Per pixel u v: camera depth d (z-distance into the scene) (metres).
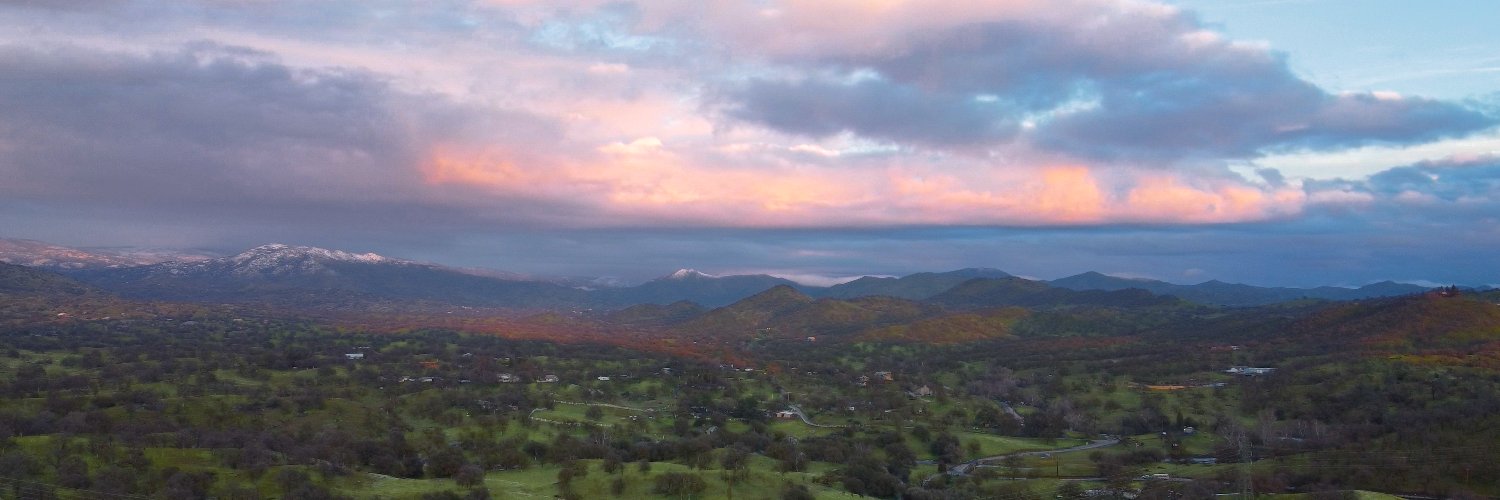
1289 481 174.88
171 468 147.75
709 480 163.38
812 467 193.75
